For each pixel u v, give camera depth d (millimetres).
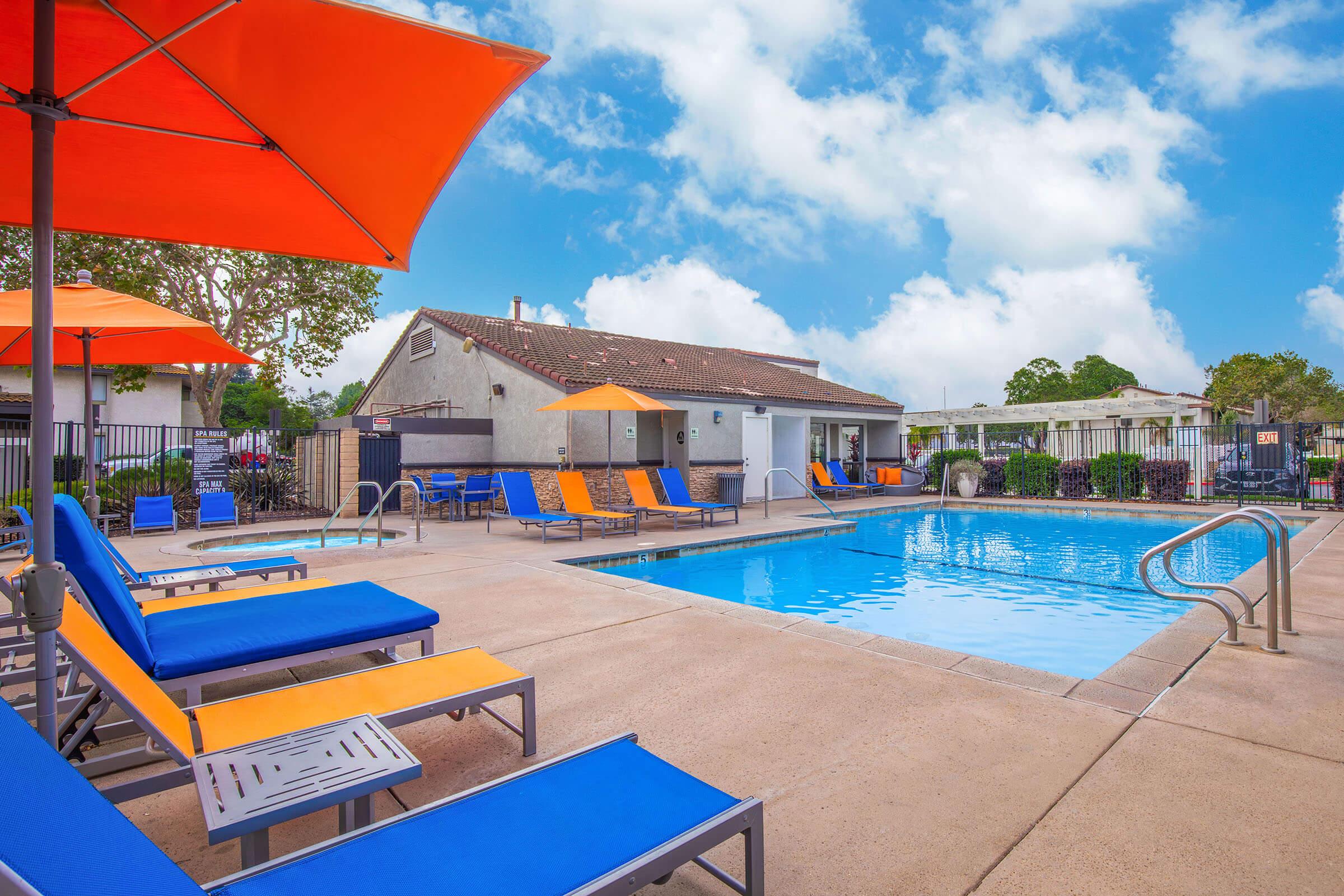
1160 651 3971
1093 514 14516
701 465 15719
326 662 4020
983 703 3207
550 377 13695
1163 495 15914
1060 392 64750
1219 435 17047
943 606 6602
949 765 2582
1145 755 2643
